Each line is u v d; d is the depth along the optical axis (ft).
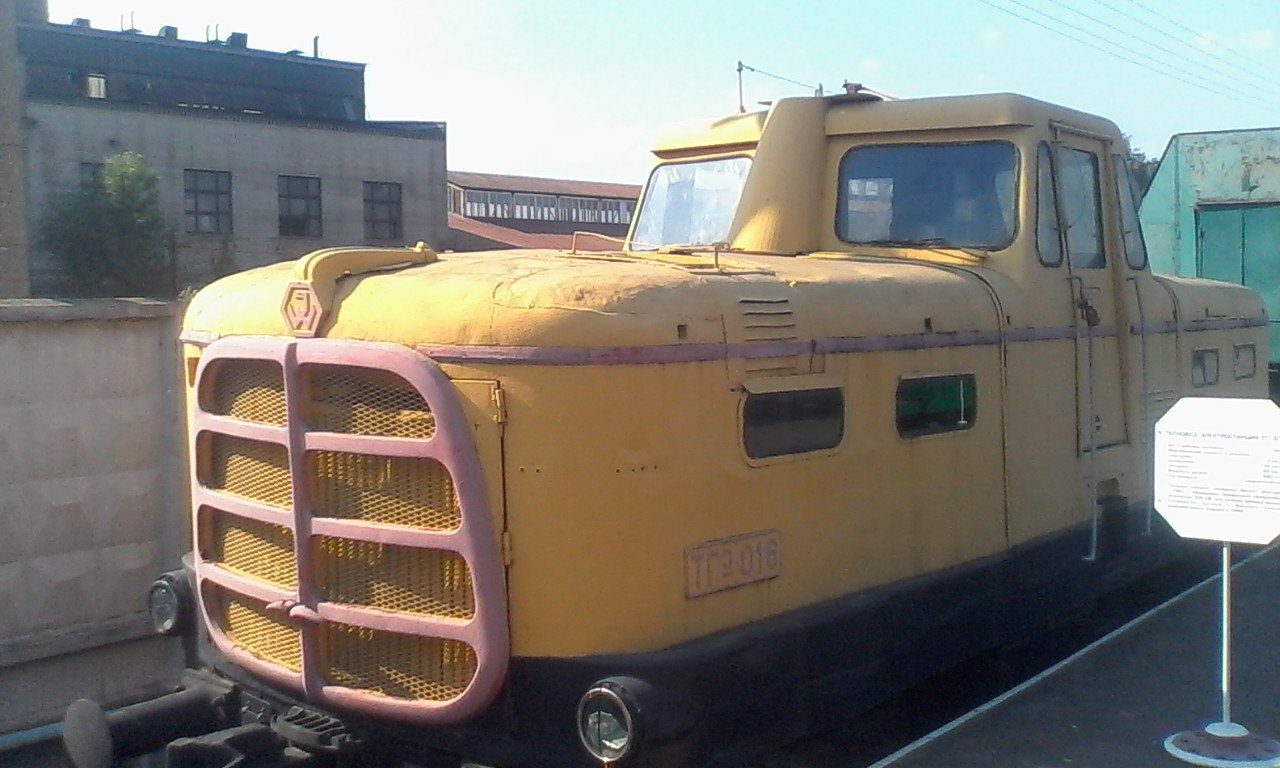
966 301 16.26
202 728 14.19
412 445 11.96
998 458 16.70
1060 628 19.49
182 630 15.38
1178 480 13.66
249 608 14.06
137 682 19.36
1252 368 25.93
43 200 105.50
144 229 101.40
